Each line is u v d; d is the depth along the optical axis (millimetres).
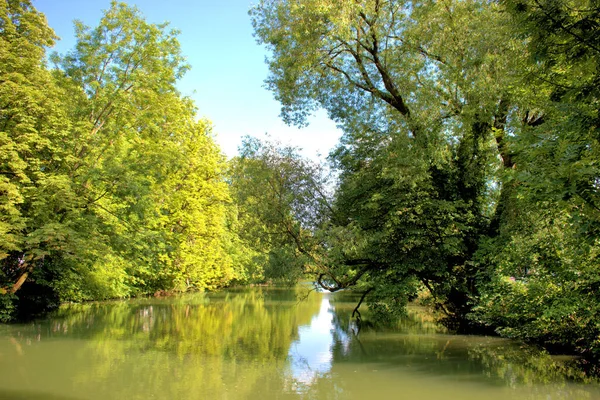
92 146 19812
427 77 15781
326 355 12945
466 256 16672
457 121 15039
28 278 20562
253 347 14156
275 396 8859
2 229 15297
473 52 14086
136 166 20250
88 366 11141
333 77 18141
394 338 16047
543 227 12062
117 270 27891
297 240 17594
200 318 21438
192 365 11492
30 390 8984
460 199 15664
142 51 21391
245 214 18438
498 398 8703
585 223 6656
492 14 13203
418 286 18047
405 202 15367
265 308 26641
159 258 34094
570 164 5816
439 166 14570
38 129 18219
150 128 22141
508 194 14719
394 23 16672
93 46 21000
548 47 5336
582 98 5547
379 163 16188
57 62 21109
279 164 17656
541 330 13094
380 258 16969
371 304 18109
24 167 16219
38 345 13812
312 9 14633
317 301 32094
